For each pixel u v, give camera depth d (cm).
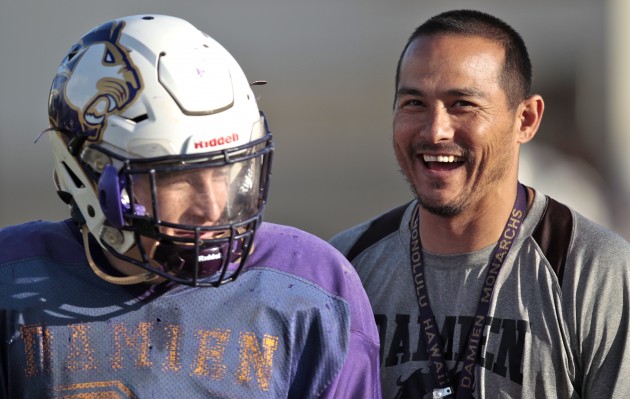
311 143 2862
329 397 787
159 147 734
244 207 756
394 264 998
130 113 743
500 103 924
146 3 2784
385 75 2855
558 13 2894
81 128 759
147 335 763
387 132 2852
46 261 784
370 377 816
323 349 788
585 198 2630
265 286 789
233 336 770
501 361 908
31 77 2723
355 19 2852
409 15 2850
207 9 2827
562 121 2902
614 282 895
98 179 756
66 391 752
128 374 754
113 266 785
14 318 762
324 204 2806
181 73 750
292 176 2852
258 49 2859
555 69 2912
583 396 903
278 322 781
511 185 949
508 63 936
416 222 1000
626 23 2883
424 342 951
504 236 948
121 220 728
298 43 2858
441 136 915
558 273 912
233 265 793
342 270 823
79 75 775
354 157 2853
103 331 761
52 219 2694
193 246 739
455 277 955
